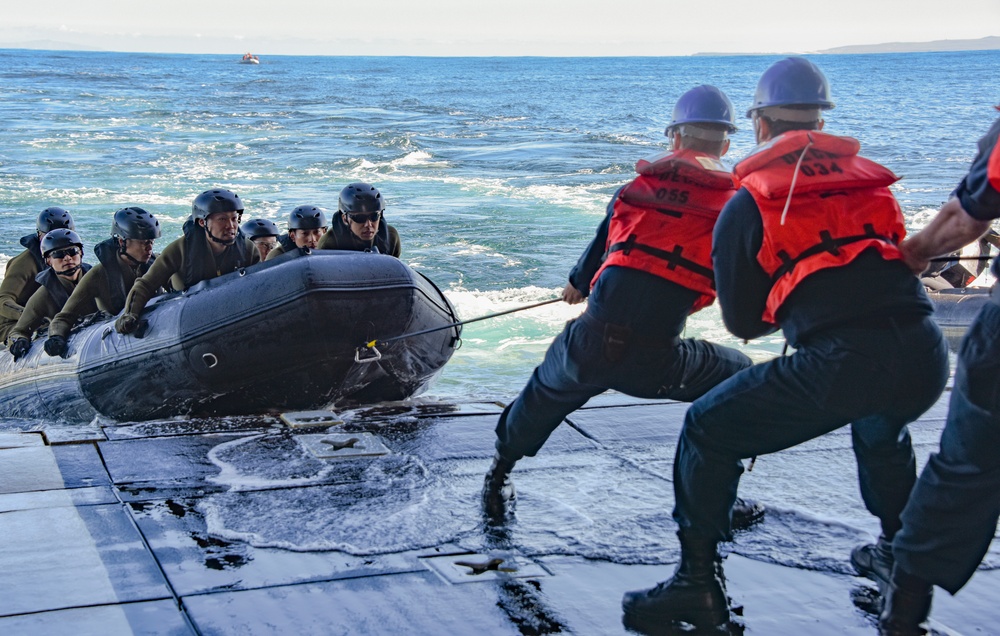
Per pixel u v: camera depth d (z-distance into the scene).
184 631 3.21
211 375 6.53
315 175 31.28
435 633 3.22
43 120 53.41
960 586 2.88
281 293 6.29
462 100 85.25
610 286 3.57
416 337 6.71
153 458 5.12
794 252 2.99
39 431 5.64
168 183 28.78
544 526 4.20
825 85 3.26
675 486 3.31
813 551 3.94
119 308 7.68
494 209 23.64
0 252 18.14
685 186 3.50
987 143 2.69
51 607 3.37
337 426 5.82
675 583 3.29
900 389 2.97
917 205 23.20
